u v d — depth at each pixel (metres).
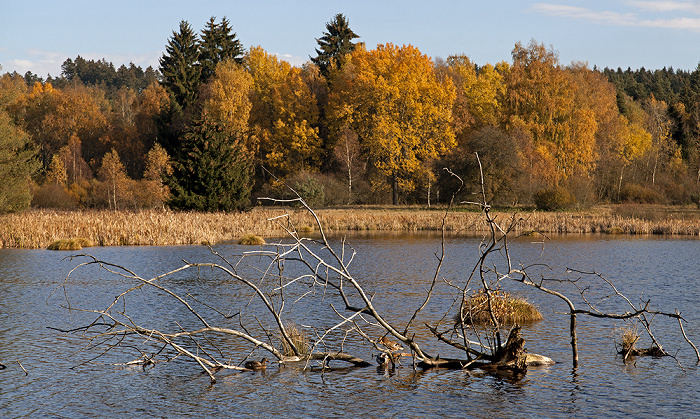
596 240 43.06
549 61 75.06
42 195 72.00
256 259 31.48
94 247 38.16
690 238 44.53
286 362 12.91
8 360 13.07
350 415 9.90
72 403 10.48
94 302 19.52
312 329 15.73
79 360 13.09
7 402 10.52
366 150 79.19
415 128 72.56
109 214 46.06
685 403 10.30
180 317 17.23
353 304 18.97
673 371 12.09
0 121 45.31
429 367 12.52
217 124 53.66
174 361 13.09
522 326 15.97
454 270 27.16
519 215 54.72
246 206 55.28
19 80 118.25
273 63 98.00
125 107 123.19
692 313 17.64
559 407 10.16
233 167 53.41
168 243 40.50
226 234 44.00
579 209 63.03
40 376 11.98
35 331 15.62
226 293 21.41
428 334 15.16
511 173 64.69
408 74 72.75
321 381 11.64
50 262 30.22
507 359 12.35
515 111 75.31
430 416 9.82
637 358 13.05
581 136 71.81
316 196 66.19
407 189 72.19
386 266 28.72
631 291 21.66
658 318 17.09
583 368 12.34
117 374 12.13
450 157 68.44
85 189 78.94
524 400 10.50
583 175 70.00
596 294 21.06
